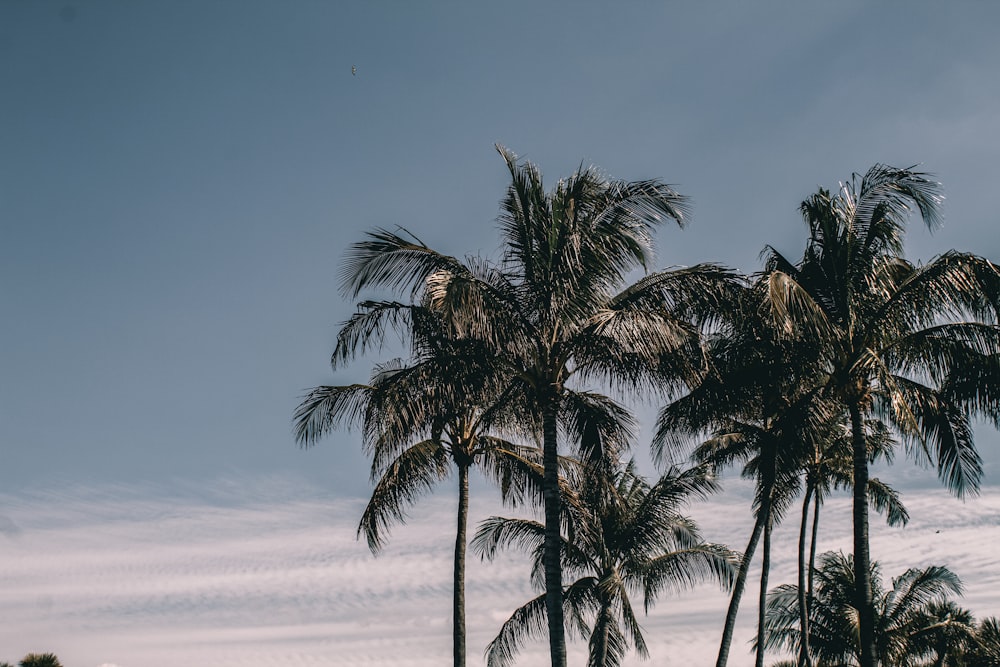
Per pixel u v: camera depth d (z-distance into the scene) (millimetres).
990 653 33812
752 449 26625
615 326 17047
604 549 29656
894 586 34906
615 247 17953
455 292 16578
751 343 21453
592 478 21219
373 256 18203
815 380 21453
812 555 32906
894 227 20062
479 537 29062
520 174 18812
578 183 18391
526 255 18578
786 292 18188
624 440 20422
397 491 23469
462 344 18828
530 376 18797
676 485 29906
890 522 30281
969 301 18969
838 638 33594
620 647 29141
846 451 28875
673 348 17266
